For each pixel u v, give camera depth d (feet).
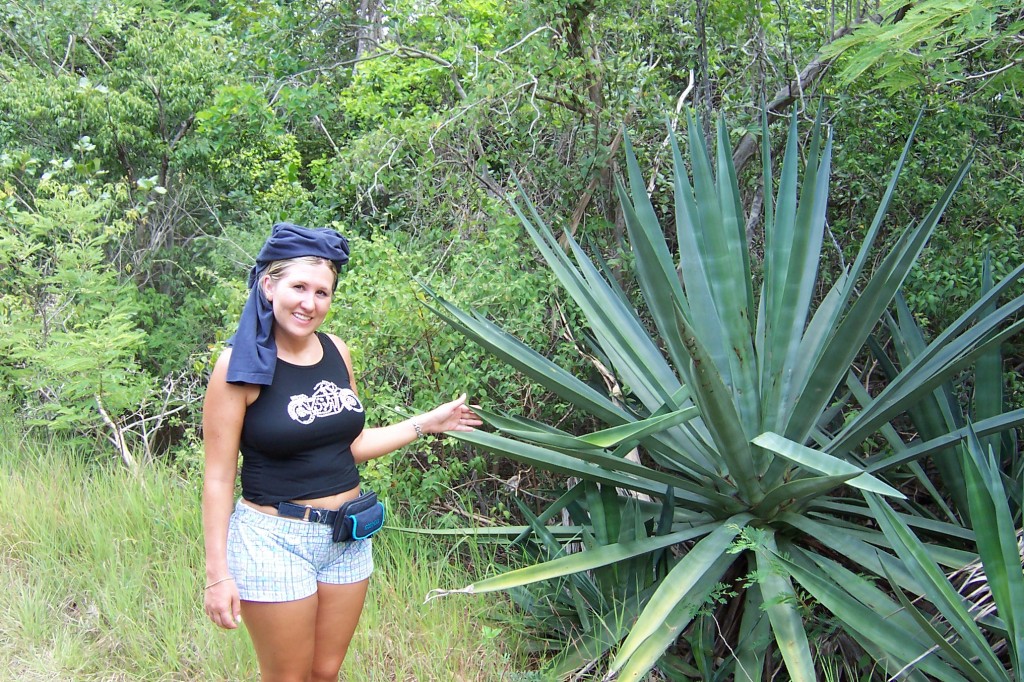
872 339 13.82
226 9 25.31
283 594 7.60
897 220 16.57
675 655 11.57
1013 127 16.94
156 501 14.40
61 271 18.99
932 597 8.91
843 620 9.44
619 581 11.28
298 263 7.52
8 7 27.09
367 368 14.15
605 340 12.60
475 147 17.02
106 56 29.27
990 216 16.21
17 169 22.35
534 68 15.89
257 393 7.52
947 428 12.51
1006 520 8.50
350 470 8.10
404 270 14.53
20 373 19.16
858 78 16.17
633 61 16.22
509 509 14.67
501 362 14.14
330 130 25.31
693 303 11.47
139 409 19.53
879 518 9.35
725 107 16.84
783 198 11.96
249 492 7.72
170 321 22.90
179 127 25.55
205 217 25.96
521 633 11.51
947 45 14.19
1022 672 8.36
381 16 23.13
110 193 21.43
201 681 10.43
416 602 11.57
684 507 12.32
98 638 11.30
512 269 14.84
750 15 16.89
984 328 11.31
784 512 11.07
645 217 12.32
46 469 15.89
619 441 9.53
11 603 11.78
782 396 11.31
